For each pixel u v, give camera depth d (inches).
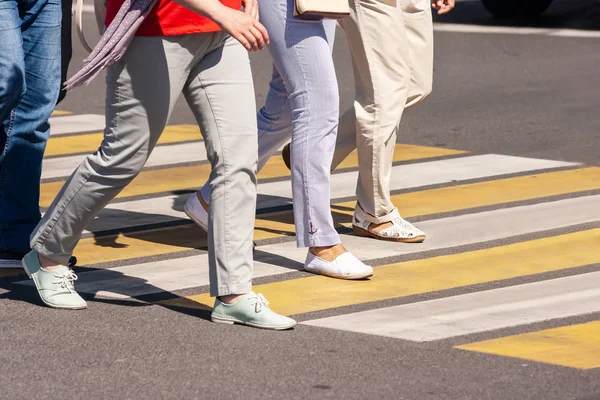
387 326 380.8
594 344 364.2
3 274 442.6
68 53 461.4
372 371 339.0
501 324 382.3
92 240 490.9
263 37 357.7
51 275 398.6
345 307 402.3
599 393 323.9
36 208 451.5
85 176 381.1
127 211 540.1
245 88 374.0
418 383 329.7
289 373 337.1
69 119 773.9
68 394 320.5
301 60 415.5
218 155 373.4
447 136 709.9
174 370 339.3
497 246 480.1
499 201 554.6
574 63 974.4
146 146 376.8
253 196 378.9
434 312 395.9
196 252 474.6
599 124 738.2
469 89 866.1
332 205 552.7
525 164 633.0
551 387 327.6
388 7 459.8
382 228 490.3
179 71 369.4
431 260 461.1
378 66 466.0
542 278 436.5
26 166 444.8
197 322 385.7
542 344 363.6
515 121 749.9
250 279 382.3
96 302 407.2
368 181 483.5
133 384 328.2
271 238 494.3
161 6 363.6
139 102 370.3
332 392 323.0
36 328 377.4
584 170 619.5
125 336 370.0
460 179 600.4
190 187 590.2
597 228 506.6
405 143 693.3
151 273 443.5
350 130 496.1
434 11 1334.9
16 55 398.3
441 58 1016.2
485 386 327.9
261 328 378.3
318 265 438.9
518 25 1227.2
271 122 485.1
